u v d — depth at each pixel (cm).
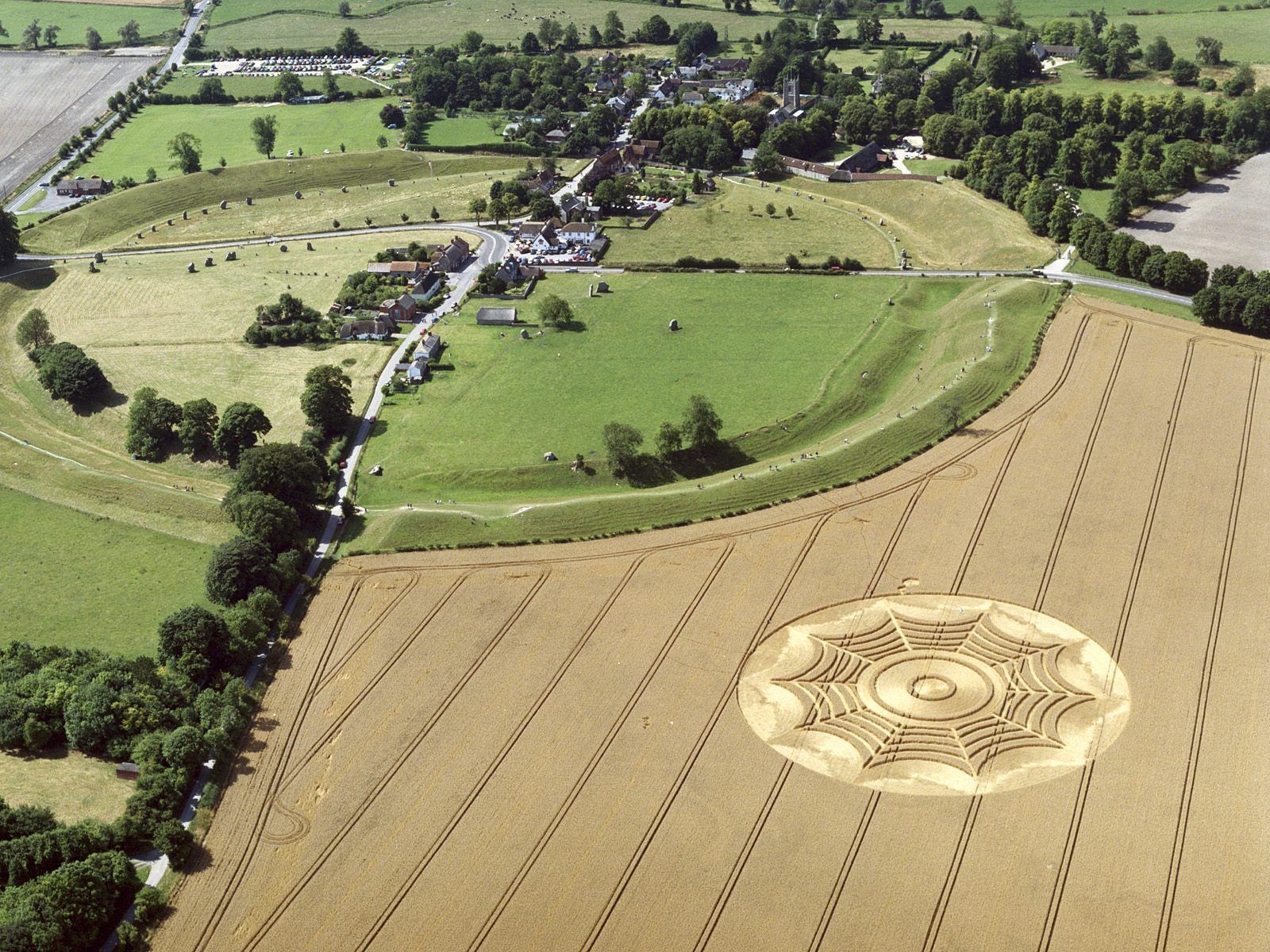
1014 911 14338
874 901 14538
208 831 15938
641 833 15575
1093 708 17300
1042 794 15925
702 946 14075
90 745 17012
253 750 17212
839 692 17812
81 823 15500
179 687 17850
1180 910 14238
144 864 15462
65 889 14300
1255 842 15062
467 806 16100
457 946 14200
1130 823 15400
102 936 14625
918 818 15650
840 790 16125
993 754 16625
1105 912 14262
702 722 17338
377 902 14825
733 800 16025
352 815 16062
